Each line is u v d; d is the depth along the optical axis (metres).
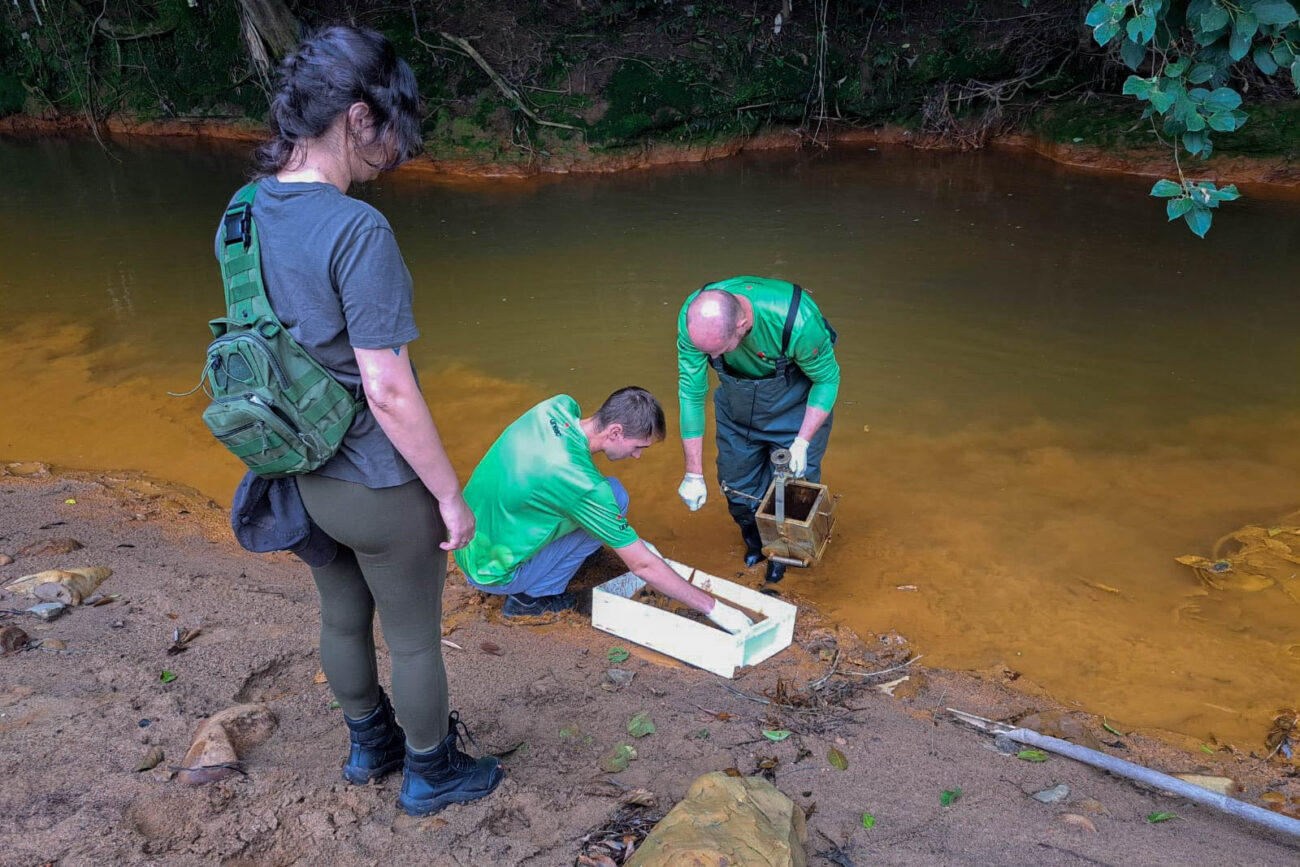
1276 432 5.61
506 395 6.14
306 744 2.90
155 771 2.65
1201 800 2.85
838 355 6.57
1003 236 8.80
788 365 3.96
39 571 4.05
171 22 12.91
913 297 7.47
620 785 2.82
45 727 2.82
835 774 2.99
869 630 4.07
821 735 3.23
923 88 12.29
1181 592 4.32
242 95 12.88
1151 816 2.85
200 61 12.98
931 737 3.29
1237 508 4.92
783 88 12.12
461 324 7.16
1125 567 4.50
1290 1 3.31
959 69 12.12
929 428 5.72
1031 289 7.60
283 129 1.95
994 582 4.41
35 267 8.29
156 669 3.26
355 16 12.17
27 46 13.17
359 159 2.04
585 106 11.57
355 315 1.89
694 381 3.98
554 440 3.61
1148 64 11.30
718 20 12.47
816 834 2.65
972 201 9.86
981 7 12.44
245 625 3.70
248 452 1.94
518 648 3.75
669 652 3.75
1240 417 5.78
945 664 3.87
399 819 2.53
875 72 12.34
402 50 11.92
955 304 7.33
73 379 6.34
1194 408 5.89
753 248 8.57
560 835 2.54
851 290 7.61
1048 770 3.10
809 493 4.32
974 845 2.64
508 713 3.21
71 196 10.38
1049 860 2.58
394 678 2.34
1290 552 4.55
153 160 11.88
